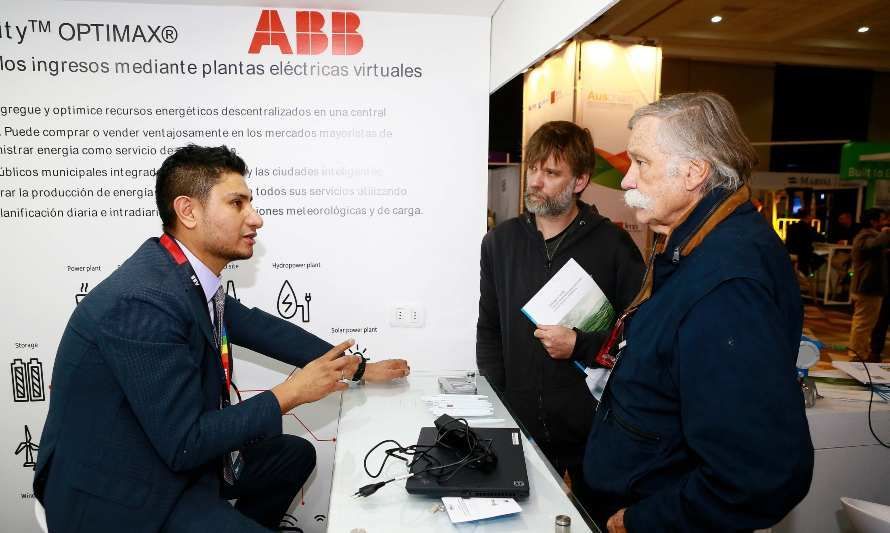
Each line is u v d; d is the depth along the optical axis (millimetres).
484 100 2057
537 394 1722
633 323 1077
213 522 1236
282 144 1999
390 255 2086
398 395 1598
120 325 1174
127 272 1280
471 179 2084
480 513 953
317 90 1989
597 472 1118
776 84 9016
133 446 1215
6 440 1982
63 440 1213
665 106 1007
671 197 1001
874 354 4949
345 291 2084
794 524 1889
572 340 1475
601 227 1709
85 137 1901
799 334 950
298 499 2133
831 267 7766
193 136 1956
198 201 1348
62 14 1839
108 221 1947
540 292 1607
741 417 831
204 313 1345
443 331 2137
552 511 991
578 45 3725
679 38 7445
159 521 1224
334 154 2023
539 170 1606
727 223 958
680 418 982
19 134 1875
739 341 845
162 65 1909
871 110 9289
